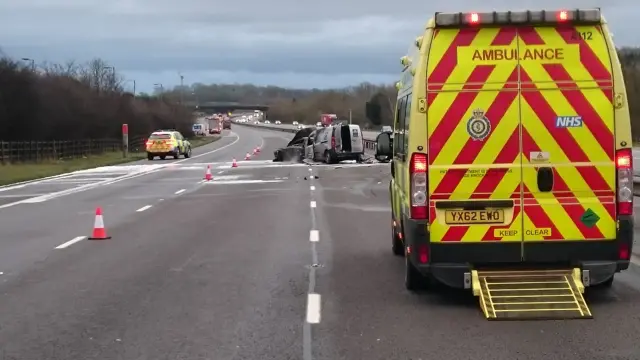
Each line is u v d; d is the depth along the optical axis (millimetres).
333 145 41188
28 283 9719
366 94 143125
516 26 7430
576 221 7500
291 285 9297
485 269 7691
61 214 18750
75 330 7281
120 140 76812
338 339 6789
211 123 144250
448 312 7680
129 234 14500
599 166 7441
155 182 30188
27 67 58500
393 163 10461
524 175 7480
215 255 11734
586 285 7609
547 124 7434
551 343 6500
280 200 21078
